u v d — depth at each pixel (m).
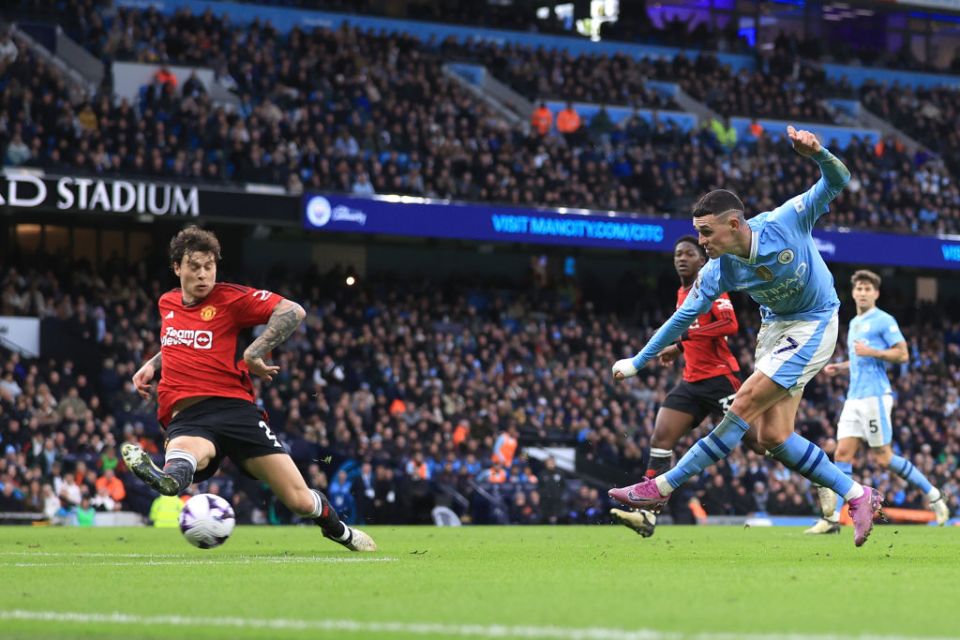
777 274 10.41
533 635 5.21
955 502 36.00
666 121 45.75
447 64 44.69
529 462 33.50
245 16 43.16
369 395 33.03
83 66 37.91
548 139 41.47
